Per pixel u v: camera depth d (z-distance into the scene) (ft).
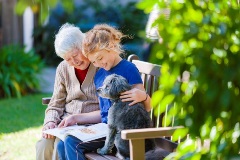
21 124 27.43
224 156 9.62
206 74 9.13
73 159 15.05
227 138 9.72
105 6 49.60
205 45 9.21
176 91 9.60
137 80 15.01
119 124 14.19
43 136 16.47
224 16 9.59
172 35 9.22
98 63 14.98
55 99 17.15
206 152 10.00
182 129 9.93
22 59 37.35
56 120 16.74
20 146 23.29
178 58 9.32
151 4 9.37
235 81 9.19
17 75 36.09
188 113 9.61
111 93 14.16
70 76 16.83
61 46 15.98
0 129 26.30
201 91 9.42
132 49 41.63
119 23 47.39
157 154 15.30
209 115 9.39
